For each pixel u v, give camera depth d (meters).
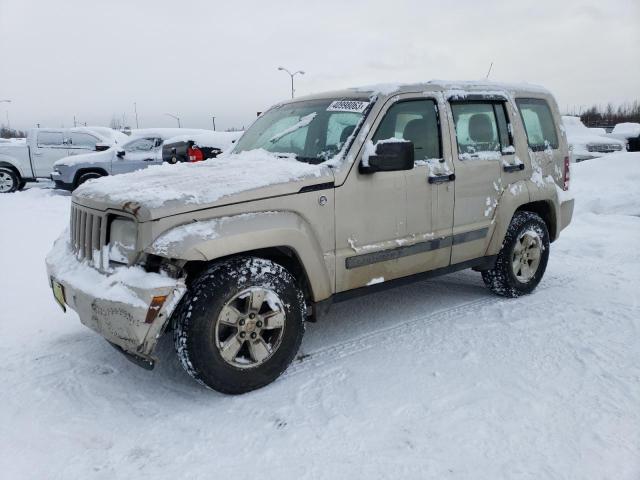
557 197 5.34
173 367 3.78
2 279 5.78
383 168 3.68
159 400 3.33
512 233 4.90
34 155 14.70
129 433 2.97
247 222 3.30
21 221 9.16
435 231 4.32
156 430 3.00
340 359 3.85
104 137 15.10
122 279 3.09
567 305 4.83
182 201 3.14
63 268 3.57
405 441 2.85
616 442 2.80
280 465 2.68
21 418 3.12
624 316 4.53
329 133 4.09
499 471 2.60
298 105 4.66
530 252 5.11
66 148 14.91
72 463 2.71
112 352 4.00
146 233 3.05
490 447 2.79
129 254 3.16
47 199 11.98
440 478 2.56
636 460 2.66
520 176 4.98
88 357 3.92
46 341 4.19
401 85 4.21
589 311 4.66
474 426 2.97
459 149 4.49
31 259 6.61
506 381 3.46
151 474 2.63
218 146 9.59
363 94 4.20
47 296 5.22
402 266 4.15
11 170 14.66
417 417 3.07
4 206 10.91
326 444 2.84
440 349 3.97
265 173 3.57
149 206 3.06
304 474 2.61
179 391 3.44
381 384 3.47
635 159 11.48
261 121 4.93
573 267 6.07
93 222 3.40
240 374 3.32
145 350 3.06
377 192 3.91
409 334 4.27
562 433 2.89
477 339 4.14
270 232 3.36
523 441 2.83
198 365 3.19
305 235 3.54
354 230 3.82
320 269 3.64
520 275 5.09
